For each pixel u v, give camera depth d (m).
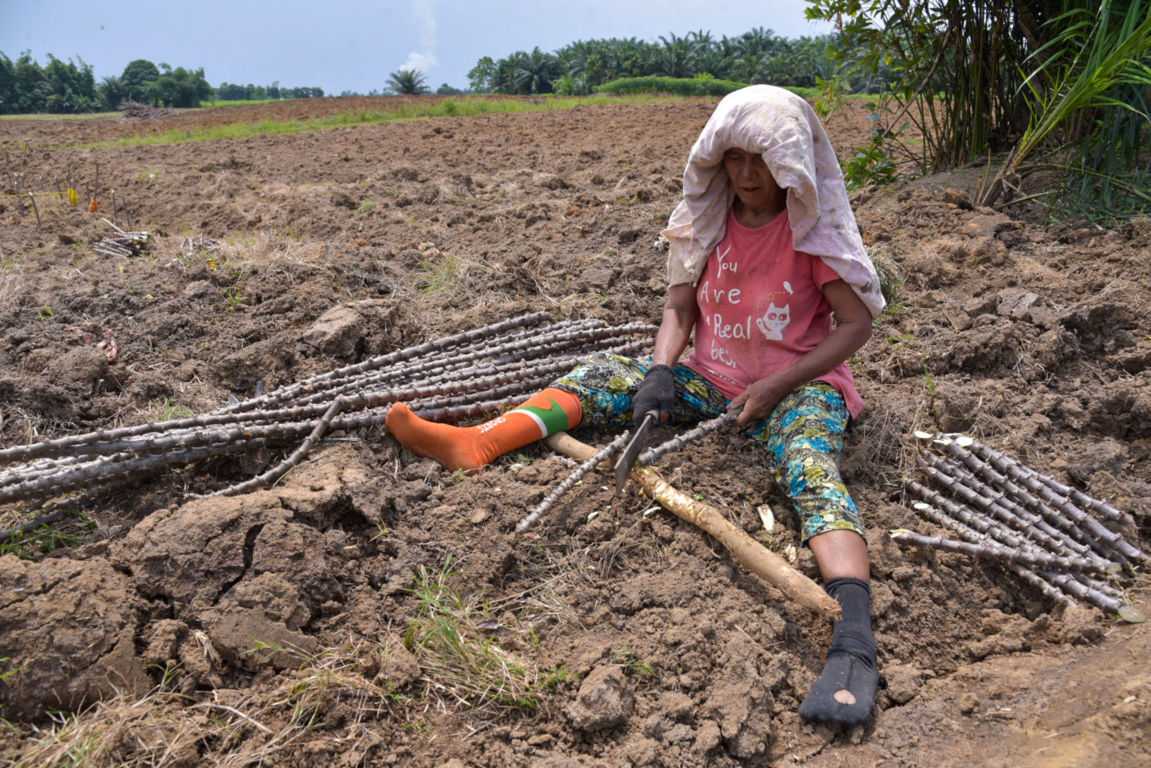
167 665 2.34
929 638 2.64
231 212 7.22
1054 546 2.87
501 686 2.33
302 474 3.01
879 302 3.01
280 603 2.45
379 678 2.37
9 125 21.91
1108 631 2.57
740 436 3.29
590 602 2.65
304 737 2.23
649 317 4.57
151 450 2.98
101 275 4.94
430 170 9.34
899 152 8.30
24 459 2.86
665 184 7.39
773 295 3.12
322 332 4.07
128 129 19.20
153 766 2.10
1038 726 2.22
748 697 2.33
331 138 13.61
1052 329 4.02
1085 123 5.87
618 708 2.28
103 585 2.41
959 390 3.54
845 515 2.68
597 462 2.97
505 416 3.23
